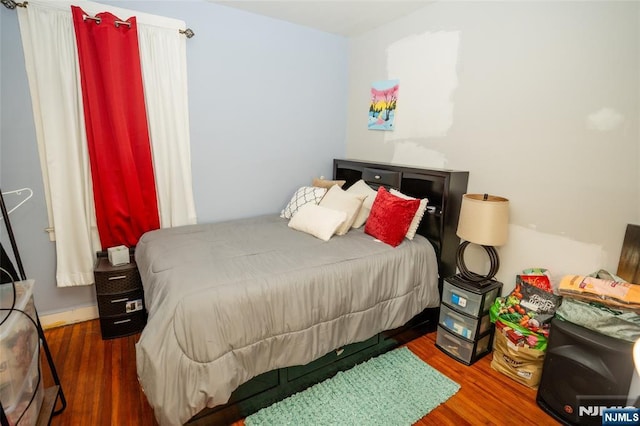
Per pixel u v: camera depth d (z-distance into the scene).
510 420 1.62
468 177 2.35
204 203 2.78
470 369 2.01
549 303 1.78
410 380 1.88
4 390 1.16
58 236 2.19
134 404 1.67
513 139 2.06
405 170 2.53
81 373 1.88
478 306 1.99
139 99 2.29
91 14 2.09
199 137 2.65
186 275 1.60
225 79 2.69
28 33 1.96
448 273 2.38
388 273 1.98
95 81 2.14
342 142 3.49
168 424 1.27
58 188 2.15
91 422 1.56
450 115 2.43
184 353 1.33
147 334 1.33
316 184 3.02
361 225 2.57
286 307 1.58
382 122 3.02
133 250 2.42
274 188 3.14
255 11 2.68
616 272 1.68
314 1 2.47
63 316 2.36
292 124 3.12
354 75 3.31
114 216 2.33
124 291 2.20
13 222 2.12
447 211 2.27
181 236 2.29
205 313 1.39
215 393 1.34
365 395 1.76
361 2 2.47
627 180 1.62
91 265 2.32
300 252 1.98
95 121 2.16
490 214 1.90
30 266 2.21
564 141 1.83
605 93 1.65
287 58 2.96
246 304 1.48
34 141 2.09
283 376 1.71
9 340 1.20
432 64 2.52
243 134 2.87
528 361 1.82
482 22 2.15
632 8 1.53
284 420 1.58
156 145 2.45
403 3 2.47
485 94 2.19
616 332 1.44
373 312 1.91
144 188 2.43
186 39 2.46
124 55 2.21
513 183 2.09
